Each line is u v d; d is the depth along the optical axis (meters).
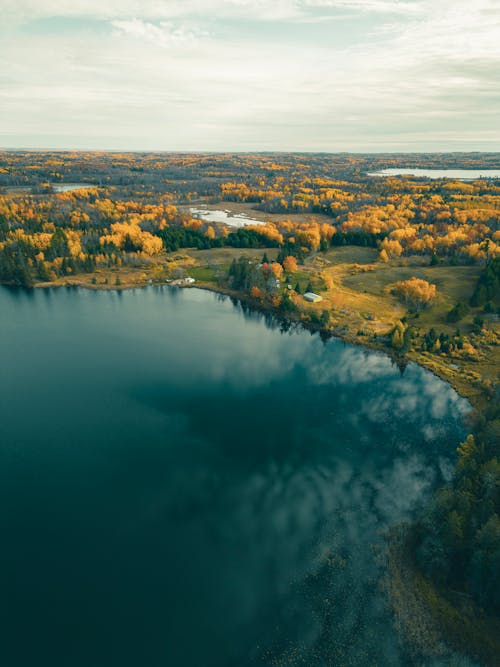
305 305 168.12
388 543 70.56
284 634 58.34
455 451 93.06
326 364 131.62
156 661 55.69
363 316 160.25
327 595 63.06
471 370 122.38
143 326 160.75
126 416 105.38
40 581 65.44
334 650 56.12
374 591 63.12
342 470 88.31
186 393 115.69
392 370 127.00
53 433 98.69
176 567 67.88
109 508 78.69
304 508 78.81
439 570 63.22
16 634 58.50
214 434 99.25
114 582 65.56
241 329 158.62
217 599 63.03
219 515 77.44
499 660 53.69
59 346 142.88
